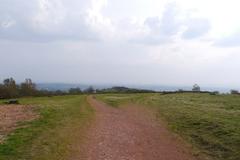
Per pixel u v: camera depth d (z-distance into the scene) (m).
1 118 32.50
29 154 17.80
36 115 35.22
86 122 33.62
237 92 120.06
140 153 20.86
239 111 43.00
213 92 130.75
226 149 21.31
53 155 18.27
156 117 41.41
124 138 25.89
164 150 22.02
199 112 42.06
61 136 23.62
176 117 38.50
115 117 41.41
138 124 35.12
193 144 23.80
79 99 78.94
